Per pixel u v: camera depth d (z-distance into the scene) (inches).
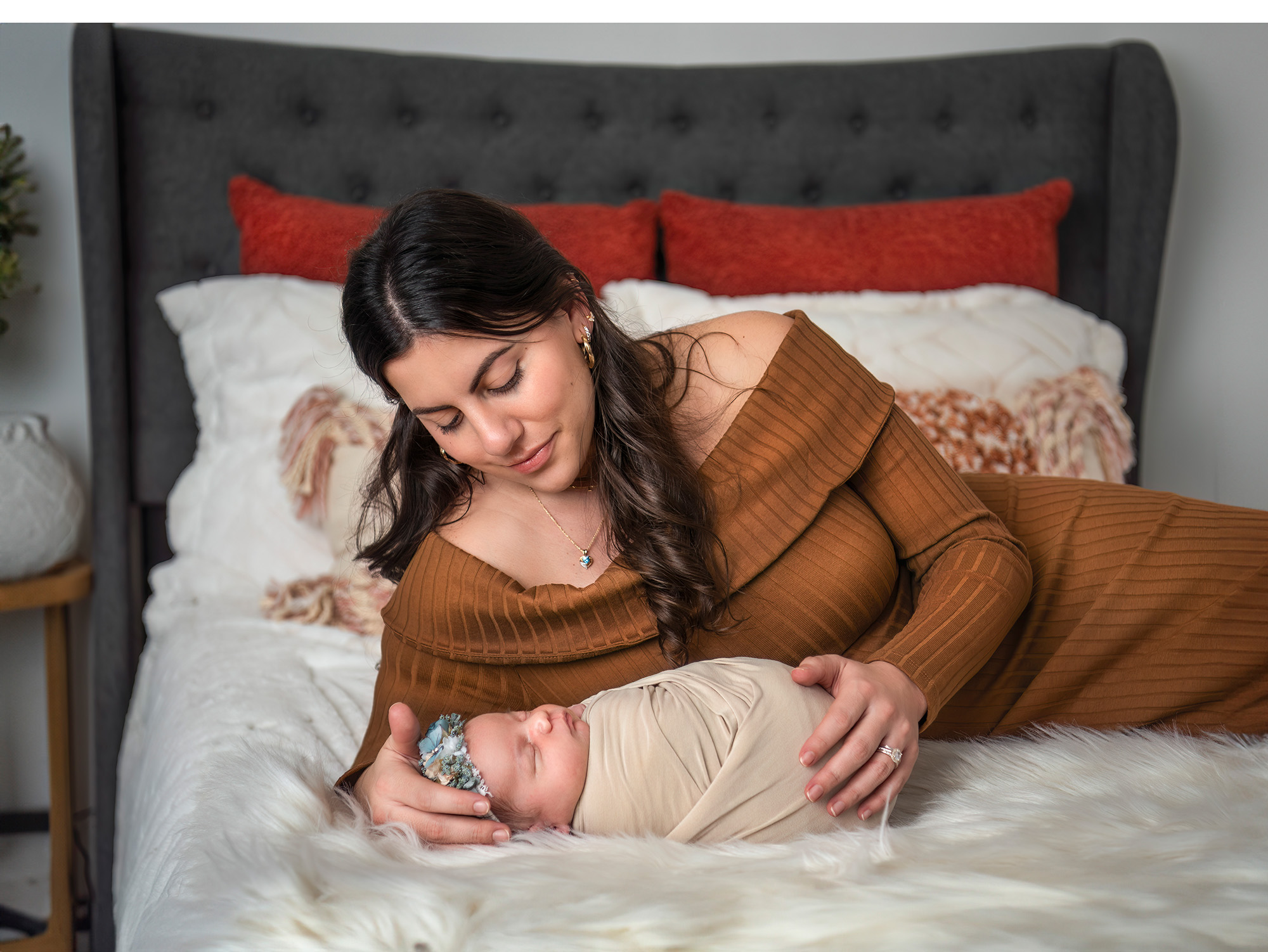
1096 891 32.3
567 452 44.8
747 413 50.4
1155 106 115.1
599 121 116.6
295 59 110.3
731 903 32.9
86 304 102.0
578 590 46.9
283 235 101.8
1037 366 93.0
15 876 105.7
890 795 41.1
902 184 119.7
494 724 43.1
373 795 43.3
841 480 50.9
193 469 97.4
